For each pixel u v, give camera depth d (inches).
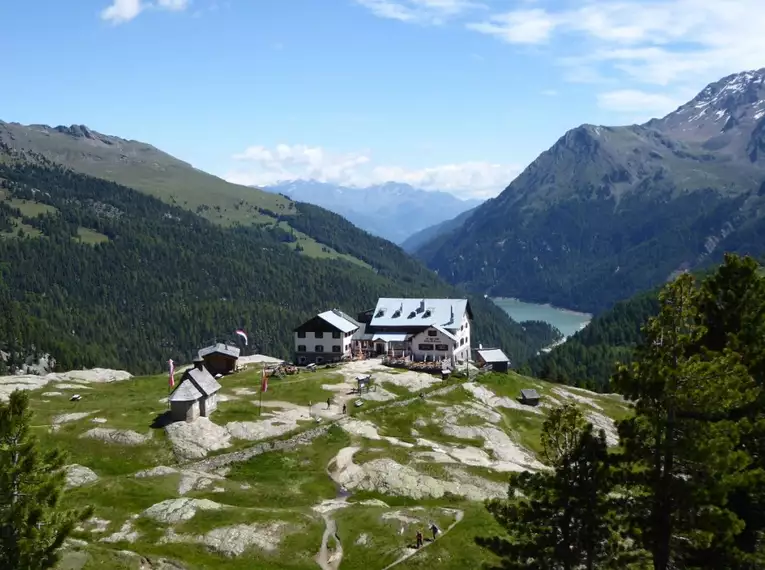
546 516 1851.6
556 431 1872.5
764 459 1999.3
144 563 2375.7
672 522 1759.4
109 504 3009.4
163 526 2787.9
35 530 1747.0
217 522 2829.7
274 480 3617.1
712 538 1745.8
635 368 1786.4
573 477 1814.7
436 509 3115.2
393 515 2982.3
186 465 3713.1
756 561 1868.8
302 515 2974.9
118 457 3752.5
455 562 2544.3
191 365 7116.1
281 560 2610.7
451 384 5536.4
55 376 6304.1
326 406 4783.5
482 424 4749.0
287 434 4192.9
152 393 5492.1
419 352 6840.6
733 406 1787.6
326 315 7096.5
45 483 1807.3
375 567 2573.8
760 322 2142.0
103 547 2495.1
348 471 3708.2
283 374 5949.8
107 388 5861.2
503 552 1918.1
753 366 2001.7
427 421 4722.0
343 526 2925.7
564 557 1834.4
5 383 5831.7
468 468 3784.5
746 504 2039.9
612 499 1838.1
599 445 1835.6
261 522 2849.4
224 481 3437.5
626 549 1993.1
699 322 2032.5
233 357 6210.6
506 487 3555.6
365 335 7263.8
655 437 1763.0
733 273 2240.4
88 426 4126.5
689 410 1729.8
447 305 7401.6
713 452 1646.2
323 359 6919.3
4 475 1760.6
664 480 1745.8
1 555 1724.9
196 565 2456.9
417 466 3757.4
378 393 5147.6
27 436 1851.6
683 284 1834.4
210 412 4503.0
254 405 4746.6
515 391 5797.2
